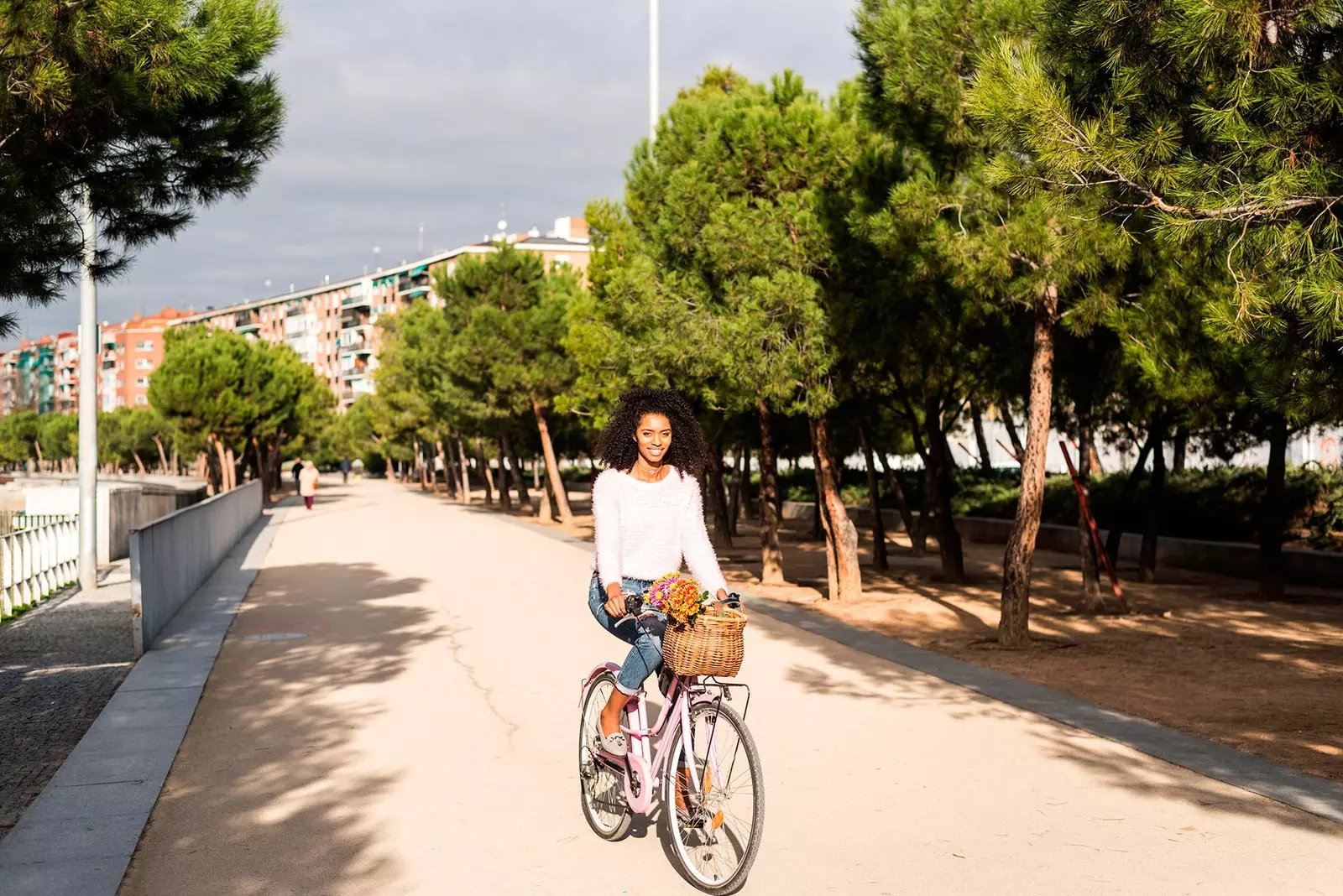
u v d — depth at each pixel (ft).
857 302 43.42
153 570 39.70
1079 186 22.34
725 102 57.06
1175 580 60.18
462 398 126.82
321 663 34.24
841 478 124.47
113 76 22.62
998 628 42.39
